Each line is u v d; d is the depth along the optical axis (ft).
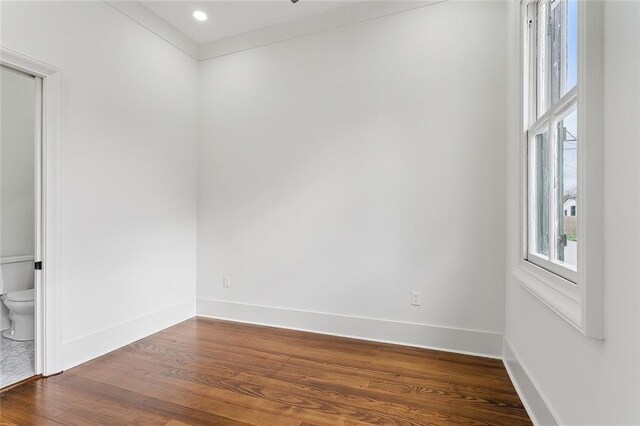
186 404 6.36
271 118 10.94
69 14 7.88
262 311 11.03
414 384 7.09
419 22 9.18
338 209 10.04
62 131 7.71
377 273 9.59
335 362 8.17
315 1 9.68
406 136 9.30
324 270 10.22
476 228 8.65
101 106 8.66
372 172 9.66
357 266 9.82
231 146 11.53
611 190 3.33
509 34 8.02
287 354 8.65
